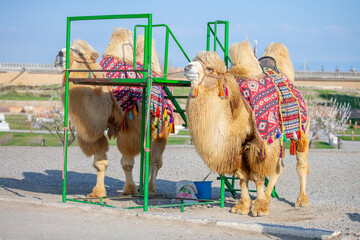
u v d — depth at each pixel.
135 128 8.52
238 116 6.97
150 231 6.00
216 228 6.21
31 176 12.81
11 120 42.47
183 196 8.45
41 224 6.26
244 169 7.54
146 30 8.28
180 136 32.25
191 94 6.80
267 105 7.29
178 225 6.36
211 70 6.87
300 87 80.56
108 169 14.81
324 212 7.78
